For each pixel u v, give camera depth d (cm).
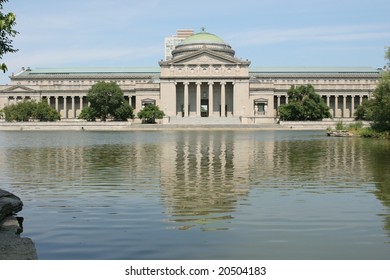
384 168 5009
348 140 10481
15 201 2903
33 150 7638
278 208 3041
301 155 6575
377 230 2534
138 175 4538
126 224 2661
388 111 10750
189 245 2286
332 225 2634
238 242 2333
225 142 9894
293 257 2127
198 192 3609
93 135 13850
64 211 2997
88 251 2208
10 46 3503
